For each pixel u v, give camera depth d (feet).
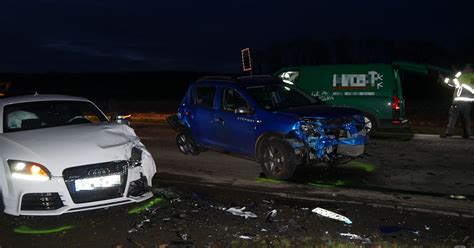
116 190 19.20
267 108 27.50
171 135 45.34
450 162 29.94
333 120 26.02
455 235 17.33
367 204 21.27
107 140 20.43
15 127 22.72
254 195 23.12
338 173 27.55
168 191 23.77
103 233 18.13
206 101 31.63
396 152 33.47
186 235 17.69
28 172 18.26
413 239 17.01
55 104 24.77
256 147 27.45
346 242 16.47
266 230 18.06
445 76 41.73
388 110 39.58
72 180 18.38
